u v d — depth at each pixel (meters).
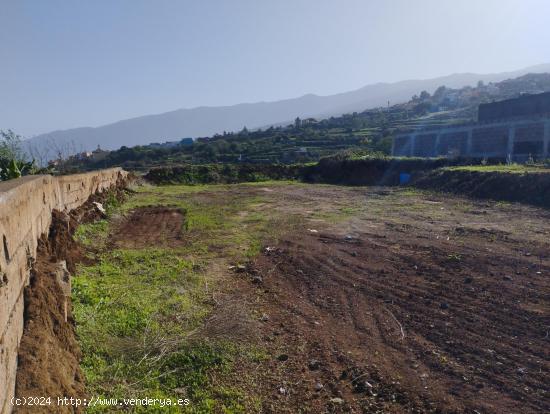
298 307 7.25
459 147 44.03
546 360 5.32
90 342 5.52
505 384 4.87
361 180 31.50
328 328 6.46
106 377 4.93
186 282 8.26
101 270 8.73
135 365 5.22
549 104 44.34
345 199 21.44
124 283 7.98
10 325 3.80
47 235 7.91
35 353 4.17
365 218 15.41
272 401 4.72
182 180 35.62
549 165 21.75
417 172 28.00
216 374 5.18
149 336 5.86
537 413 4.37
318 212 17.20
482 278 8.31
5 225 4.08
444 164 28.08
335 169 34.47
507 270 8.73
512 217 14.44
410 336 6.12
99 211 14.92
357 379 5.09
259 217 16.16
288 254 10.59
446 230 12.86
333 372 5.26
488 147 40.72
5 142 19.33
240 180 36.66
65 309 5.57
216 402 4.67
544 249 10.19
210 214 17.19
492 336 5.98
